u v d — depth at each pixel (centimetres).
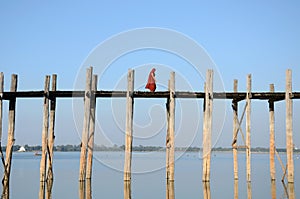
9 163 2859
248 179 2928
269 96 2911
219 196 2559
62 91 2861
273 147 3177
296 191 2788
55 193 2611
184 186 3064
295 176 4056
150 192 2714
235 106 3108
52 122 3055
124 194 2605
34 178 3659
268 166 5919
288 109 2836
